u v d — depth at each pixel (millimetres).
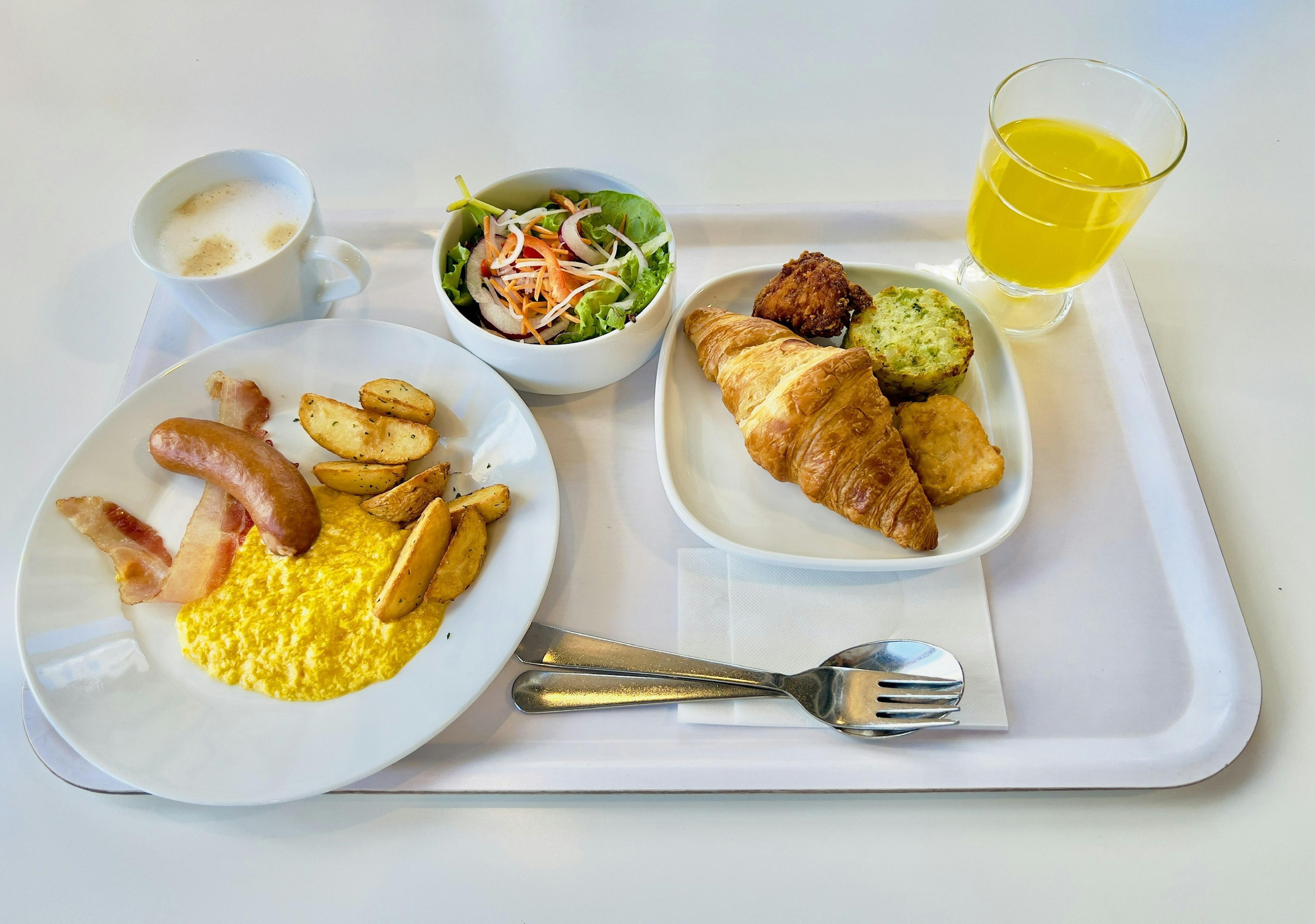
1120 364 527
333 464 479
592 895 411
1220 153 611
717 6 720
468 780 424
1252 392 525
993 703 437
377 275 577
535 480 475
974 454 474
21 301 575
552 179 530
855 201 603
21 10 738
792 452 462
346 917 408
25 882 416
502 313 501
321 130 652
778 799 428
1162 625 458
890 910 407
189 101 672
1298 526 487
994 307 552
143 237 495
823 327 504
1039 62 514
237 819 428
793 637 453
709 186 614
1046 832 420
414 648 441
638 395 533
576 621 466
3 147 648
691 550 478
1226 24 679
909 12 707
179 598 453
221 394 502
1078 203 459
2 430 527
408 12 727
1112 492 492
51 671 431
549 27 712
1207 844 416
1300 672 450
